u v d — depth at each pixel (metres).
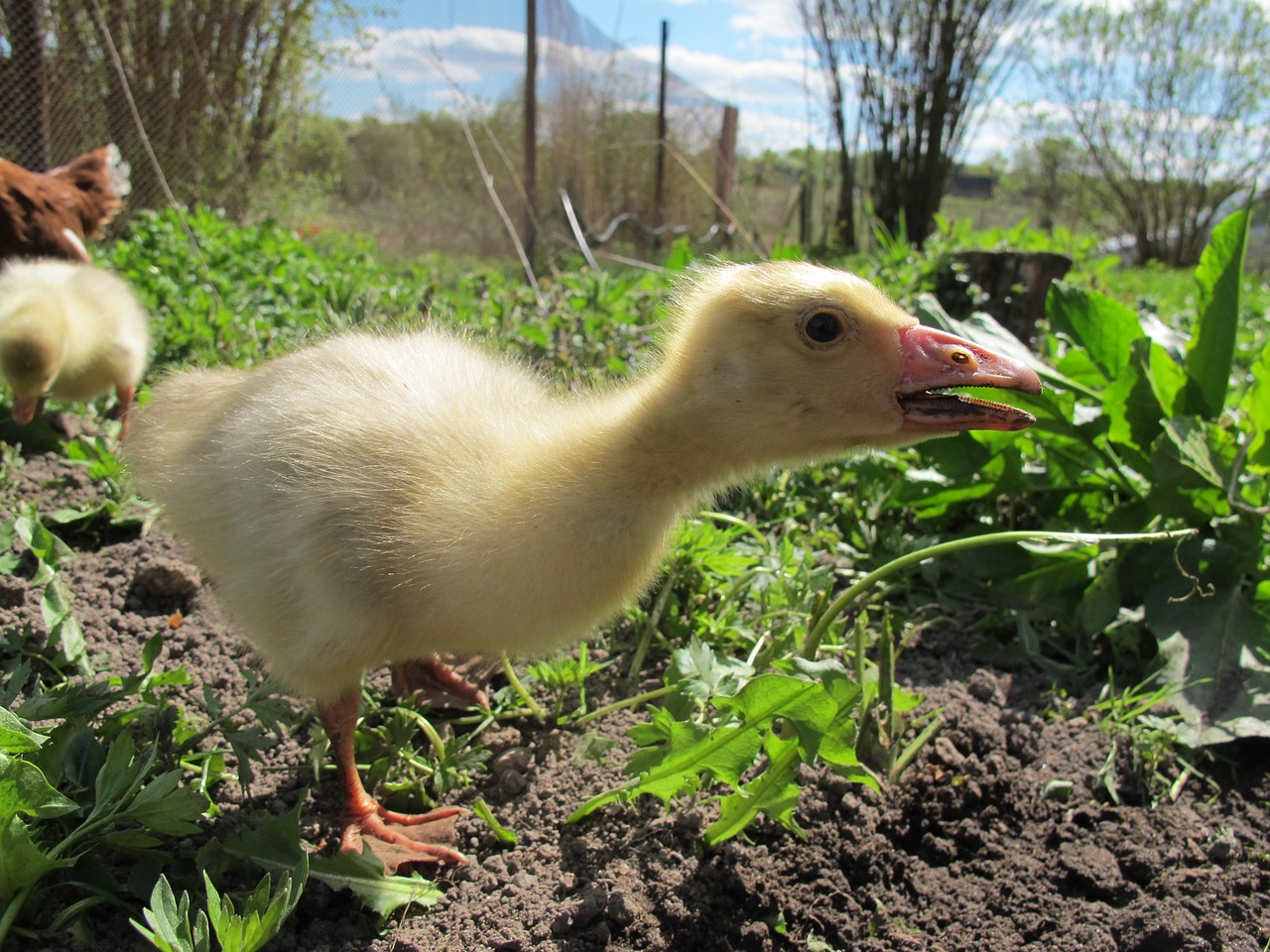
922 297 0.35
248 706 0.22
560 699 0.25
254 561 0.21
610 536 0.20
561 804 0.22
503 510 0.20
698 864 0.21
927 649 0.29
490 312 0.49
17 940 0.18
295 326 0.46
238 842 0.20
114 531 0.31
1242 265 0.30
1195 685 0.26
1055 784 0.24
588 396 0.24
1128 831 0.23
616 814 0.22
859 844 0.22
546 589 0.20
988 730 0.25
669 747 0.20
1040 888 0.22
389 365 0.23
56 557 0.28
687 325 0.21
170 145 1.03
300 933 0.19
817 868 0.21
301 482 0.21
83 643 0.24
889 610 0.29
